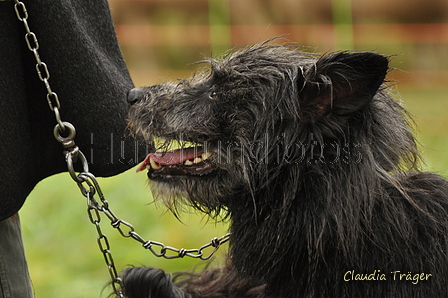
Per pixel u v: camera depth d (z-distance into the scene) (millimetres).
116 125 4508
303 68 5117
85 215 9867
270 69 5172
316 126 4812
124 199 10344
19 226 4184
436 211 4832
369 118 4781
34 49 3846
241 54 5543
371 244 4633
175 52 17578
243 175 5004
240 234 5109
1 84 3812
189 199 5227
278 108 4973
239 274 5246
